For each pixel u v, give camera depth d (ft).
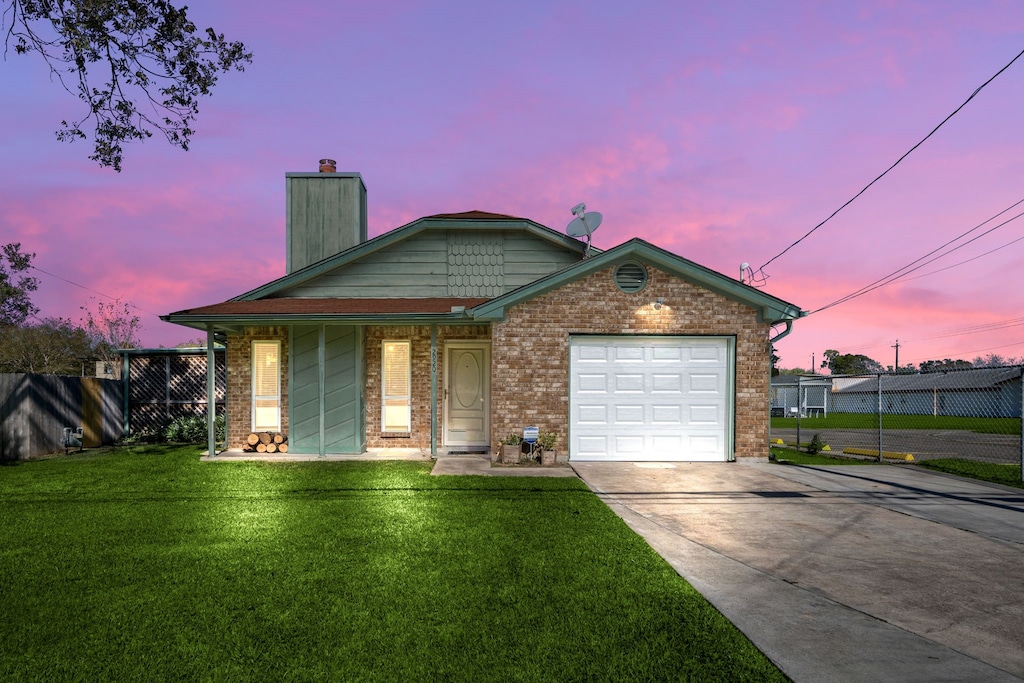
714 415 40.45
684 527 23.58
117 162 36.52
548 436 39.17
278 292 48.21
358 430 42.55
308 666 12.18
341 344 42.78
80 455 44.65
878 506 27.43
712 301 40.47
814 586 17.13
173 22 34.58
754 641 13.48
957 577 18.02
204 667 12.13
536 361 39.88
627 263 40.42
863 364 302.25
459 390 45.80
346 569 17.93
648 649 12.97
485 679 11.70
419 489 30.25
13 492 29.60
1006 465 42.45
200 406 56.08
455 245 49.03
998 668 12.37
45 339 130.62
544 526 23.03
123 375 56.24
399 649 12.90
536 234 49.03
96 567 18.06
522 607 15.16
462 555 19.30
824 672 12.11
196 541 20.83
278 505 26.53
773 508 26.91
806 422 112.06
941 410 151.23
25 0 31.24
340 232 53.11
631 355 40.34
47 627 13.94
